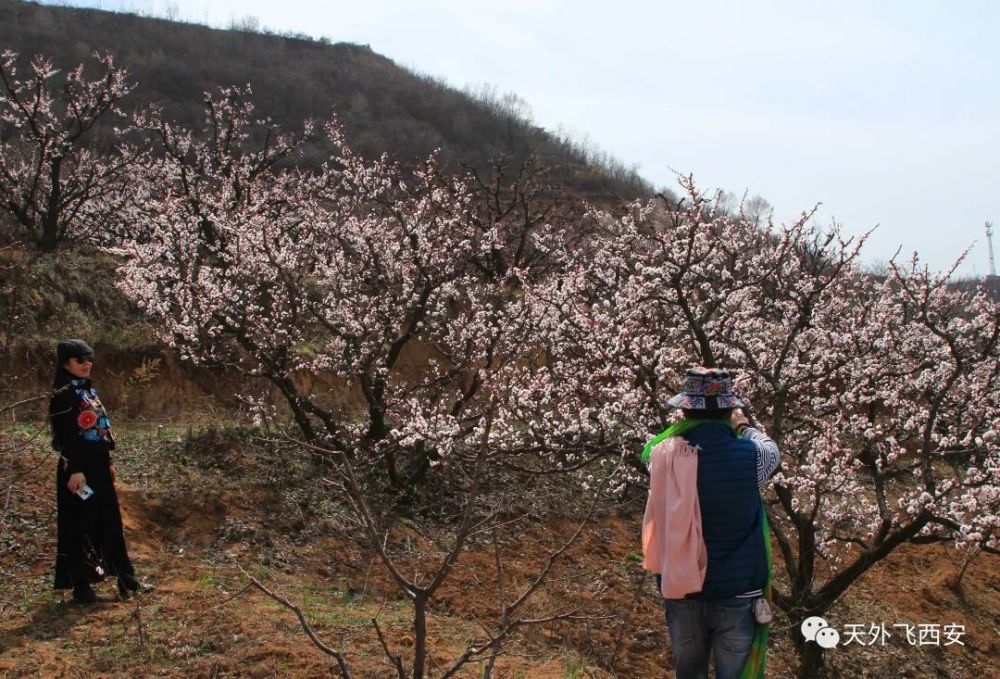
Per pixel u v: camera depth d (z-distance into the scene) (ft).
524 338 30.35
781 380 28.22
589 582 25.59
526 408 28.86
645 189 143.43
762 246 33.19
